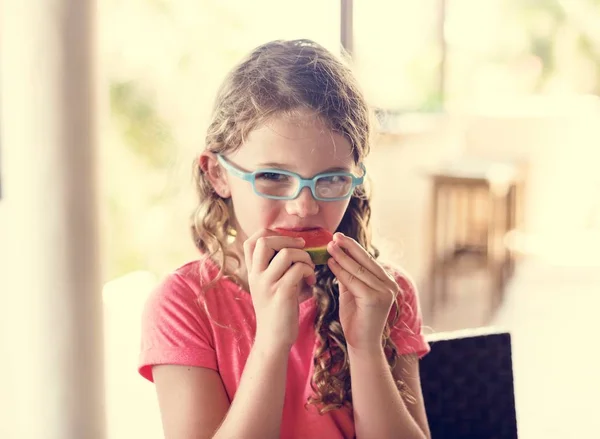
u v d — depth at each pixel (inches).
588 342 178.9
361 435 51.9
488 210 225.3
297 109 49.0
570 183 274.7
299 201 48.8
